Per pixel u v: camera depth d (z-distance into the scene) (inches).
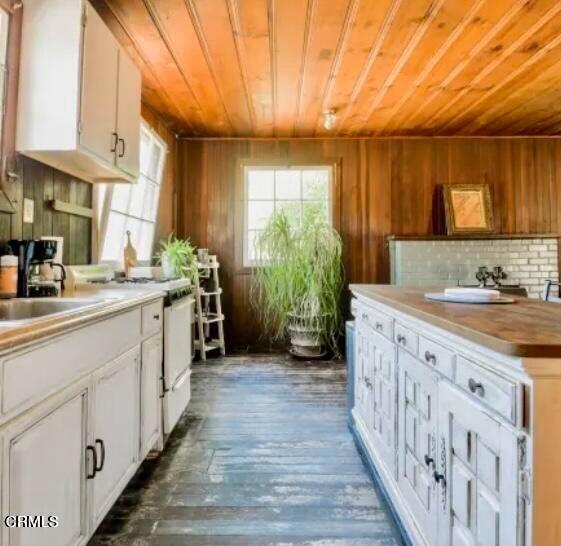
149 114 145.0
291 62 112.2
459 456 42.4
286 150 180.9
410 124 164.9
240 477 77.1
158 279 108.4
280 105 143.8
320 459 84.2
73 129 71.0
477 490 38.9
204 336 174.1
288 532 61.6
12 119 71.3
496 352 34.9
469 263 174.1
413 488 55.2
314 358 165.8
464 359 41.4
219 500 69.8
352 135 177.8
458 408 42.6
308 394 124.2
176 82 124.5
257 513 66.2
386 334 68.0
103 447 55.6
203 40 100.8
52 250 74.6
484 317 45.8
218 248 181.5
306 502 69.3
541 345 31.2
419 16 91.1
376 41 101.5
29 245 70.1
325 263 163.3
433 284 172.6
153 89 129.7
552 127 169.2
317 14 90.3
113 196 121.4
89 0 84.4
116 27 95.0
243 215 181.5
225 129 168.7
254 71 117.5
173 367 91.4
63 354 46.1
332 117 153.0
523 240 174.9
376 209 180.9
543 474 31.4
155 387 81.7
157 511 66.6
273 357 168.2
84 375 51.3
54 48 71.1
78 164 83.3
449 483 44.4
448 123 163.9
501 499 35.1
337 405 114.9
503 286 166.7
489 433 36.9
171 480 76.0
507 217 180.9
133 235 144.1
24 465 39.1
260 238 167.0
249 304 181.5
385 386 68.4
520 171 181.3
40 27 71.4
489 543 36.7
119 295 70.4
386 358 67.9
